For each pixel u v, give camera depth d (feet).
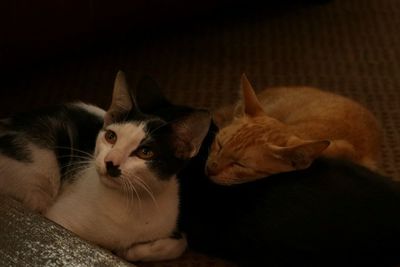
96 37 4.49
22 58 4.22
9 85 4.39
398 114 4.40
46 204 3.26
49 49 4.31
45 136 3.25
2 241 2.38
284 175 3.13
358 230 2.96
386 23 5.75
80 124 3.33
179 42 5.08
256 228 3.08
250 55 5.00
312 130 3.40
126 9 4.49
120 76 3.06
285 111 3.72
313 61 4.99
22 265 2.32
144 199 3.06
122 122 3.01
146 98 3.13
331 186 3.03
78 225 3.09
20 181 3.20
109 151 2.96
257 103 3.36
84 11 4.31
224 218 3.17
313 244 2.99
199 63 4.84
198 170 3.30
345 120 3.54
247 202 3.13
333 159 3.16
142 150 2.96
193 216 3.24
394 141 4.12
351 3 6.14
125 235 3.13
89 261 2.34
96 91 4.42
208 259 3.29
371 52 5.19
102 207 3.08
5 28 4.05
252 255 3.13
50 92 4.37
